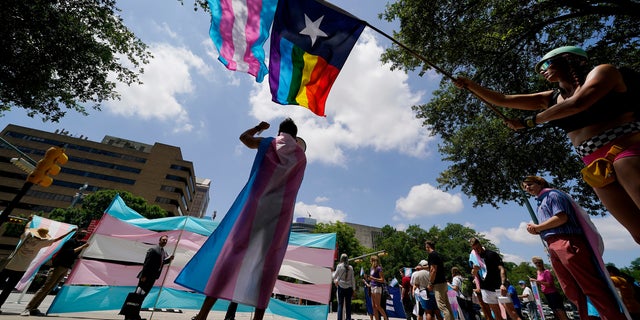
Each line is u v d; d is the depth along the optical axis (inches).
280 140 99.8
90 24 390.3
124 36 429.1
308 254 345.4
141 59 454.9
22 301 372.5
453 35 384.5
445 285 249.6
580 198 450.6
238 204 90.1
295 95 131.0
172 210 2699.3
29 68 346.6
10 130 2513.5
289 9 137.3
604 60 362.6
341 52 134.5
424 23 386.3
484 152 471.8
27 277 266.5
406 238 2148.1
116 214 288.0
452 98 460.8
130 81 453.1
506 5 363.3
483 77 421.7
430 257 258.5
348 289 317.7
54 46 352.8
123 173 2699.3
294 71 133.5
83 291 248.7
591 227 92.7
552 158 446.0
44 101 414.9
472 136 464.8
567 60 75.9
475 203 519.8
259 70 133.6
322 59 134.5
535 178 119.4
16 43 330.3
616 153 62.8
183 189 2883.9
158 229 296.8
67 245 252.1
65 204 2463.1
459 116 465.4
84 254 260.4
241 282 77.9
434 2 374.0
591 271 86.8
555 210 99.3
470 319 342.0
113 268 268.2
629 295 183.9
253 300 76.2
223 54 132.5
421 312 304.5
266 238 83.8
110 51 410.3
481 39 378.9
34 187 2433.6
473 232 2324.1
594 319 190.7
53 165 187.9
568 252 91.5
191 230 305.7
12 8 310.7
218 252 82.2
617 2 322.7
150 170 2778.1
